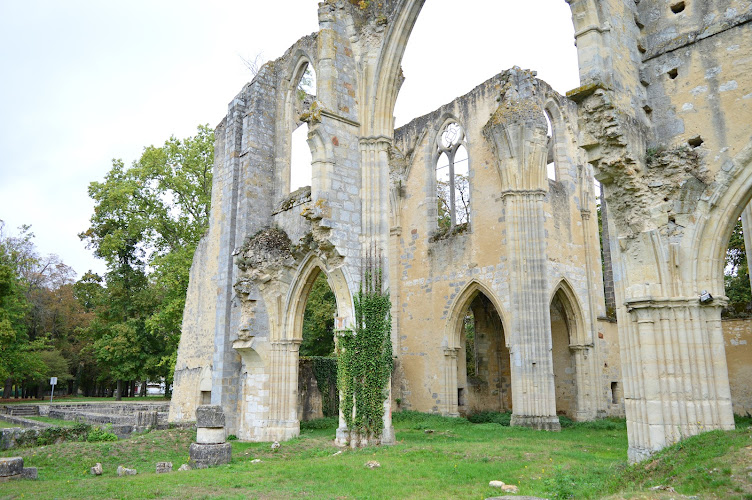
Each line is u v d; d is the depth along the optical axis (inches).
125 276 1809.8
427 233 1098.7
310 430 875.4
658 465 354.3
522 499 263.6
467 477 442.3
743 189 419.2
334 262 708.7
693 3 471.5
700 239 424.2
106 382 2379.4
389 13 772.6
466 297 1005.2
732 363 941.2
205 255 1075.9
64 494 426.0
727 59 442.3
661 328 419.5
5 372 1558.8
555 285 938.7
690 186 429.7
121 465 589.3
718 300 413.4
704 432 381.7
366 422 658.8
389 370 687.1
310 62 874.1
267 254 823.1
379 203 735.7
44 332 2199.8
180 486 443.2
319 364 1045.2
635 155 443.8
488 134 952.9
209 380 981.8
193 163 1422.2
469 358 1565.0
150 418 847.7
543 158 916.6
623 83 457.4
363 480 445.7
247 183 871.1
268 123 915.4
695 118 451.2
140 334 1761.8
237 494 405.4
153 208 1462.8
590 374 973.2
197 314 1077.8
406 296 1123.3
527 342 861.8
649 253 431.2
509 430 806.5
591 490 356.5
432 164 1124.5
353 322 689.0
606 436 737.0
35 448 665.6
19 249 2066.9
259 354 807.7
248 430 803.4
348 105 756.0
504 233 940.6
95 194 1470.2
